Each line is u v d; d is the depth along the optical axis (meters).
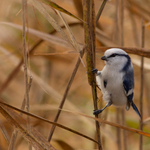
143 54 6.81
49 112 11.32
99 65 10.70
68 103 9.06
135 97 13.46
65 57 11.78
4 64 11.62
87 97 13.04
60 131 11.95
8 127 9.76
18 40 10.11
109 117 11.68
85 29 5.51
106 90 7.66
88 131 12.24
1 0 6.34
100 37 8.55
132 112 13.04
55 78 13.05
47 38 7.12
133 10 10.54
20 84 12.55
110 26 11.94
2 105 4.70
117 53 7.25
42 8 5.15
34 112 10.71
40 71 12.66
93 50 5.75
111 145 11.53
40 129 10.51
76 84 12.91
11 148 5.19
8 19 8.94
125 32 13.88
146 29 13.16
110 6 12.95
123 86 7.37
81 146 11.49
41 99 11.16
